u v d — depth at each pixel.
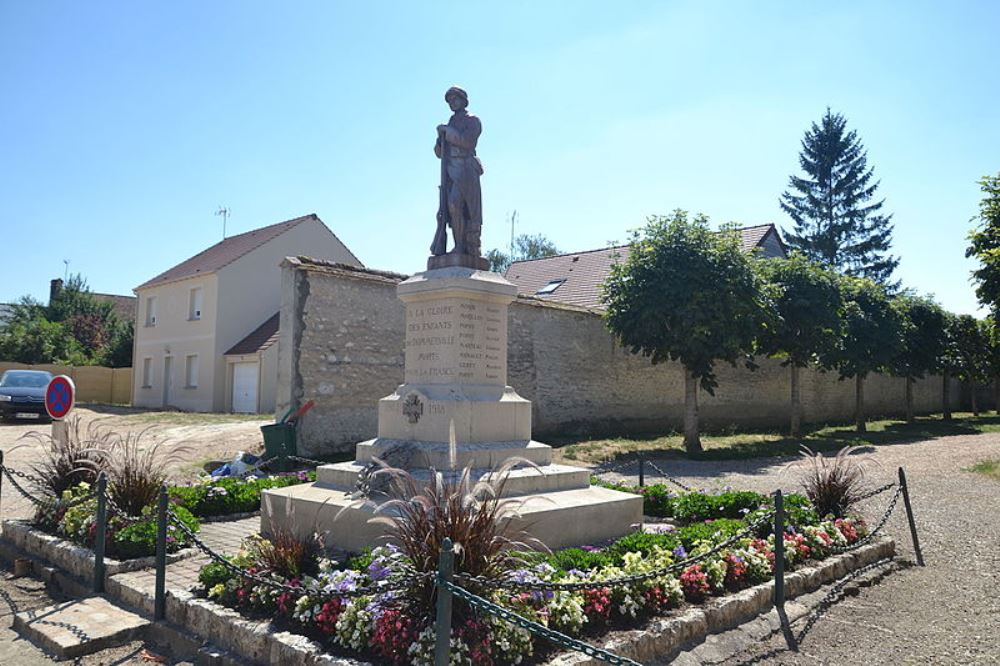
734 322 17.86
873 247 46.75
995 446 18.72
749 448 18.88
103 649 5.41
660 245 18.62
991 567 7.70
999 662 5.21
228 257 29.14
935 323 29.94
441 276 8.30
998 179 17.03
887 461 16.08
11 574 7.43
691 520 8.87
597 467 15.24
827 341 22.14
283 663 4.65
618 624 5.16
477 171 8.89
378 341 15.43
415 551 4.62
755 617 5.88
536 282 29.56
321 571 5.40
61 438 8.89
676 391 23.89
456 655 4.17
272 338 26.00
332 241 30.75
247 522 8.88
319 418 14.34
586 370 20.95
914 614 6.25
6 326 43.69
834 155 47.38
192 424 19.66
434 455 7.45
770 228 27.80
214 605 5.43
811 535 7.41
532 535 6.62
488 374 8.42
